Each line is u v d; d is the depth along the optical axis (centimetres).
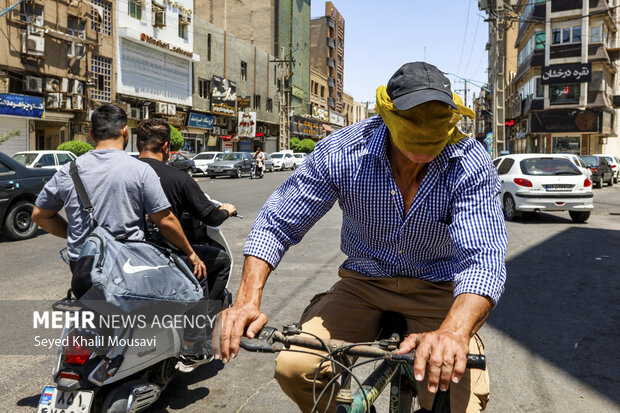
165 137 312
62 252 265
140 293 222
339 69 7562
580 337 408
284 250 175
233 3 5259
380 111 153
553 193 1084
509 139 5044
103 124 254
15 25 2106
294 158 4272
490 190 163
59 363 229
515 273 627
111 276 218
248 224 1020
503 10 3169
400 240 178
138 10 2892
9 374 330
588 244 820
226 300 335
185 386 322
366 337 191
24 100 2125
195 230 327
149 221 271
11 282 575
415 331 188
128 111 2766
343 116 7350
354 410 139
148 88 3022
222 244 337
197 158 2962
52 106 2269
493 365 360
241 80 4291
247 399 305
